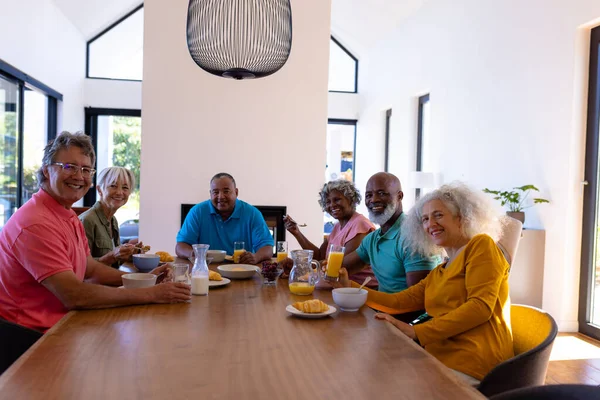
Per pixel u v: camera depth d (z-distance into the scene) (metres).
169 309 1.74
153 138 5.16
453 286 1.82
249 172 5.28
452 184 1.98
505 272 1.75
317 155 5.36
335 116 8.63
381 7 7.14
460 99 5.68
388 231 2.52
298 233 3.23
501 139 4.91
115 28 7.78
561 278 4.13
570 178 4.07
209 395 1.00
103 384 1.05
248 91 5.27
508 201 4.66
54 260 1.75
